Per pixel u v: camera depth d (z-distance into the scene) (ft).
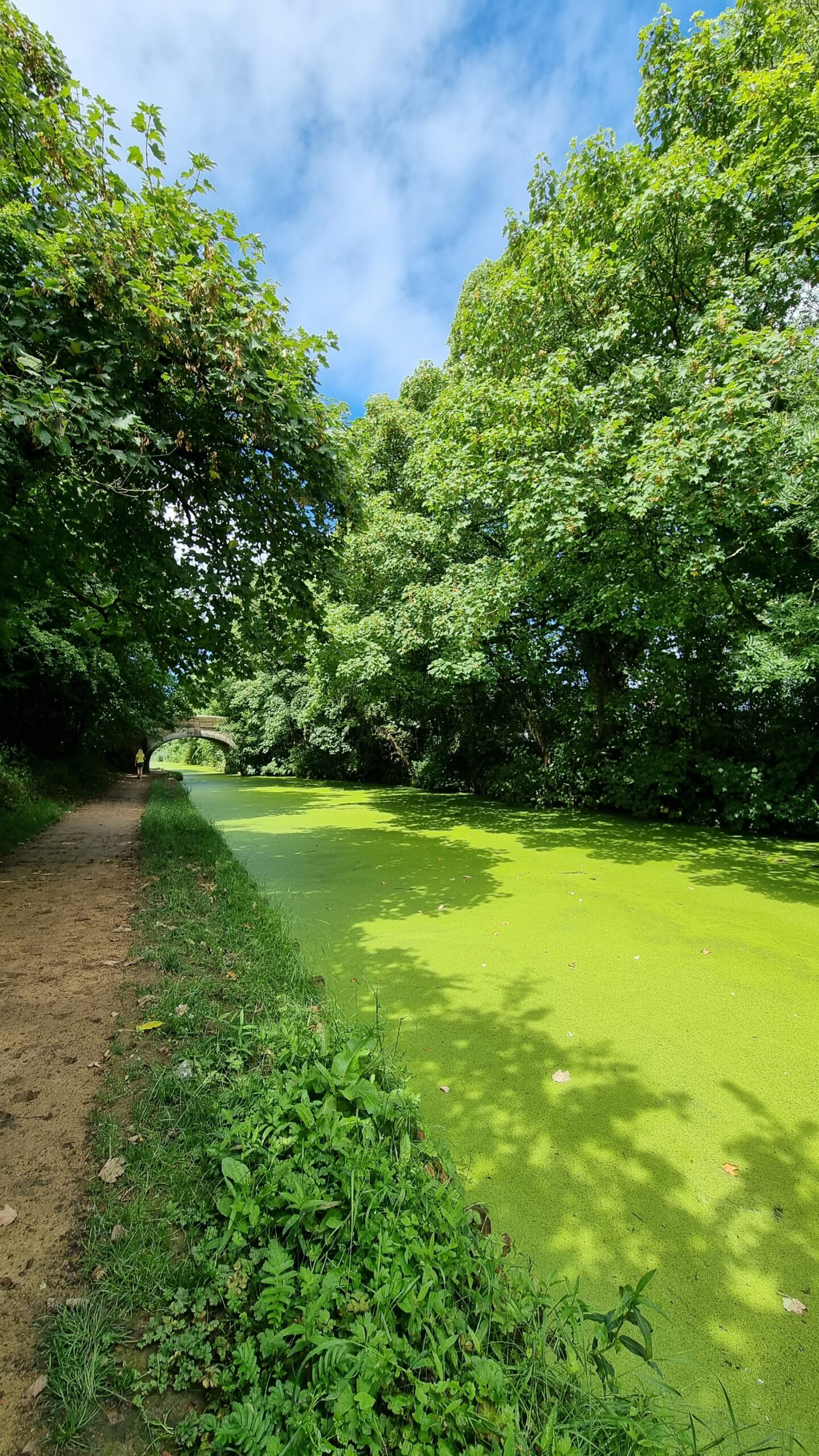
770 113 18.62
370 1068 6.59
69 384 10.59
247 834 25.71
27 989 8.65
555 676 32.50
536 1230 5.33
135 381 12.34
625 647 29.94
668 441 15.76
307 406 14.08
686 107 22.61
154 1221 4.66
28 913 12.30
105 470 13.03
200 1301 3.95
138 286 10.55
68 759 38.83
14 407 9.12
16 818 22.13
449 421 26.66
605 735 31.22
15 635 19.34
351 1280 3.94
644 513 16.99
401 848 22.39
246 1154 5.04
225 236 12.87
